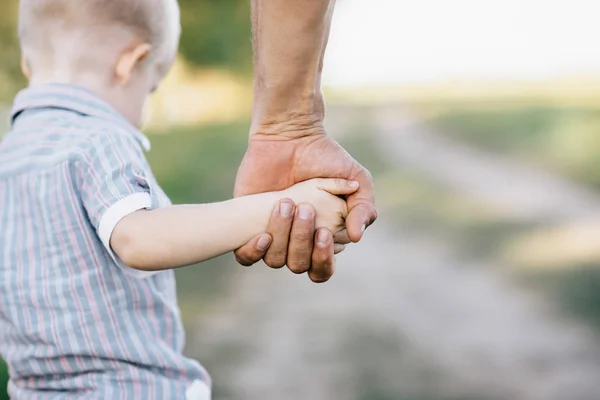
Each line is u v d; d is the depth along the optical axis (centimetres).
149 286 164
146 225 150
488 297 624
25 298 161
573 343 514
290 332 541
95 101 172
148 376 161
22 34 180
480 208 1020
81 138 164
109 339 160
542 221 916
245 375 461
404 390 438
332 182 156
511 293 632
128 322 161
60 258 160
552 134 1598
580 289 625
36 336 161
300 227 151
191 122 2473
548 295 619
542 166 1376
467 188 1203
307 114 156
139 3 176
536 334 532
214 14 2578
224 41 2594
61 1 174
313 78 153
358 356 493
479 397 429
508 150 1619
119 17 174
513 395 432
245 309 593
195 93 2648
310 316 580
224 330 542
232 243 151
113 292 160
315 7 144
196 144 1681
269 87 153
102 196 154
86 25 174
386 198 1143
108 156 159
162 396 161
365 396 429
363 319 572
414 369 471
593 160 1273
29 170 164
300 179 158
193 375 167
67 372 161
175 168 1227
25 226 163
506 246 795
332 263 155
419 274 706
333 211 155
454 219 957
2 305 164
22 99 175
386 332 542
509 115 2086
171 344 167
